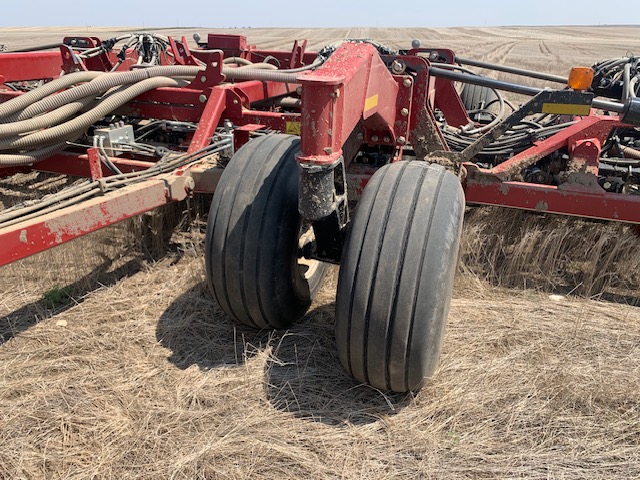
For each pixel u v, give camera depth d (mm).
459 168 3912
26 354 3146
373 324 2473
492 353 3258
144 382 2945
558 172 4422
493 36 62188
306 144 2451
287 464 2453
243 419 2697
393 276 2447
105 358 3139
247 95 4703
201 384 2932
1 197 5012
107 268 4152
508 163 4008
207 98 4617
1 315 3531
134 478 2361
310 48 29234
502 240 4340
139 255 4328
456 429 2668
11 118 3992
